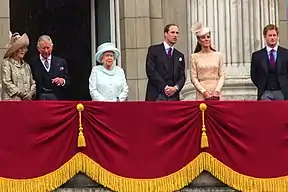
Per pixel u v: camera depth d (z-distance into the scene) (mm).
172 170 28750
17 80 30266
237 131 28906
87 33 39094
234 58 34094
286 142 29047
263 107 29047
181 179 28719
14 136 28438
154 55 31031
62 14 39406
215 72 30844
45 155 28484
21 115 28484
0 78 32562
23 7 39250
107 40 38438
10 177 28359
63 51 39188
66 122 28594
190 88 34219
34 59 31266
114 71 30766
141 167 28703
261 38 34188
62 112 28594
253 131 28969
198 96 30953
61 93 31734
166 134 28797
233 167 28875
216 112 28906
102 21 38750
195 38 34562
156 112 28828
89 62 39062
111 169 28641
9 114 28469
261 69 30984
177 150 28781
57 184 28469
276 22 34531
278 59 30984
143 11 37562
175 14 37656
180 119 28797
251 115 28984
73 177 28703
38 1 39406
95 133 28703
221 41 34156
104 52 30641
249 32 34156
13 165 28391
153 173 28703
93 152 28641
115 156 28672
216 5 34281
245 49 34094
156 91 30953
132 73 37344
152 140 28781
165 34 31219
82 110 28641
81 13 39250
